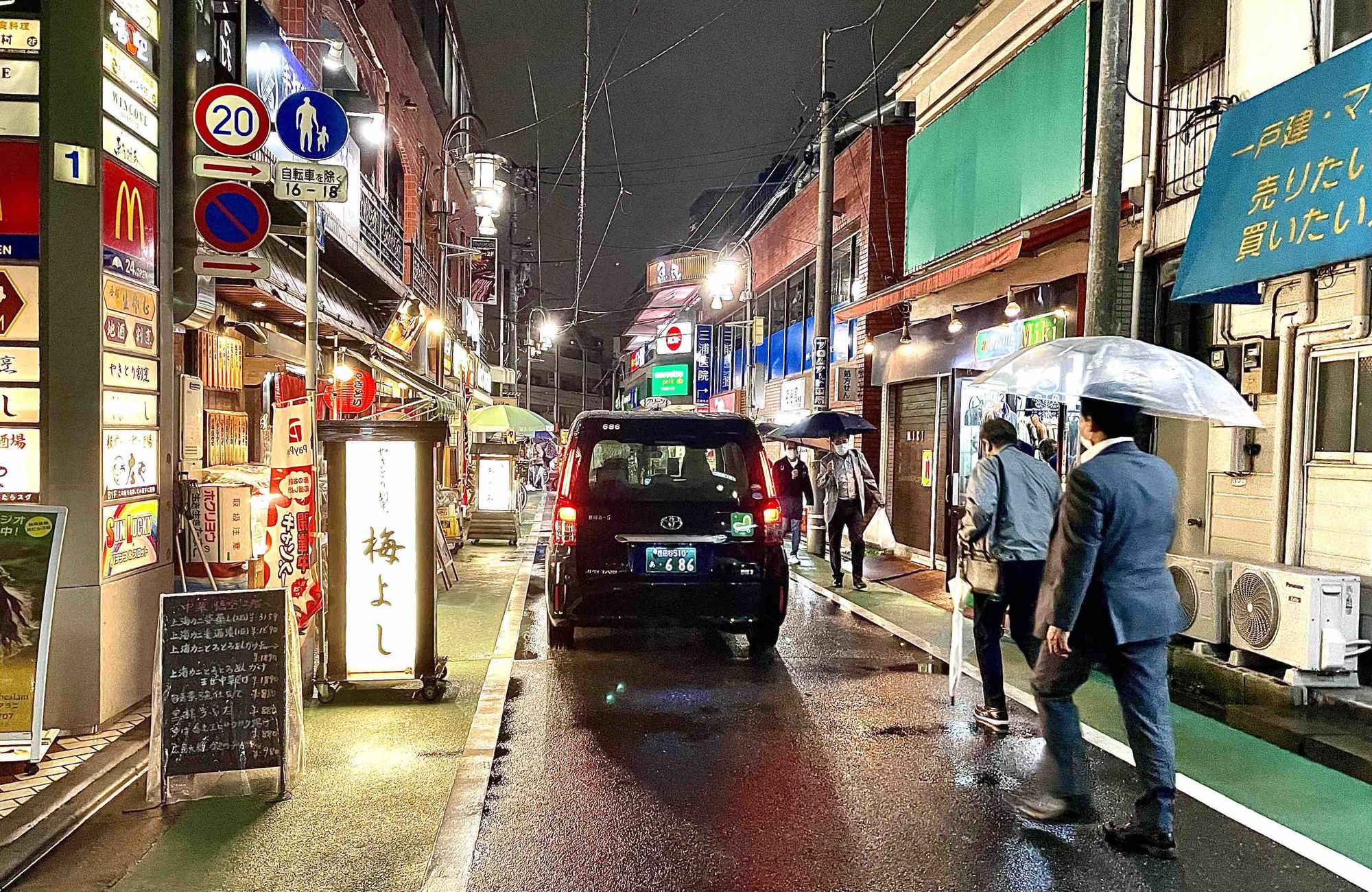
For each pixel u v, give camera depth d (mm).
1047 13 10398
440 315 18875
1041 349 4723
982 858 3748
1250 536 7008
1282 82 6383
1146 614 3766
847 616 9242
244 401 10562
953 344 12430
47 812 3902
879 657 7402
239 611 4246
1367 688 5770
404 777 4535
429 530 5891
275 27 9539
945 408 12672
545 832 3965
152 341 5629
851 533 10711
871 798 4379
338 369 11953
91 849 3686
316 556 5930
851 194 16625
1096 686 6512
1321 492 6324
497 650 7414
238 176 6055
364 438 5832
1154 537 3830
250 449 10633
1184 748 5137
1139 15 8602
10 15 4883
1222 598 6488
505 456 15438
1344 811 4234
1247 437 7016
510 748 5086
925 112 13875
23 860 3494
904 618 8977
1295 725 5535
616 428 7113
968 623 8633
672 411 7414
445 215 21906
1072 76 9688
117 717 5145
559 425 76688
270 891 3348
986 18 11516
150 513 5582
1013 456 5316
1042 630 4035
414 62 19453
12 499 4848
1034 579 5156
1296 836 3928
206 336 9164
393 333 14633
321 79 12250
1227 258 6188
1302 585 5750
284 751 4246
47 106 4875
